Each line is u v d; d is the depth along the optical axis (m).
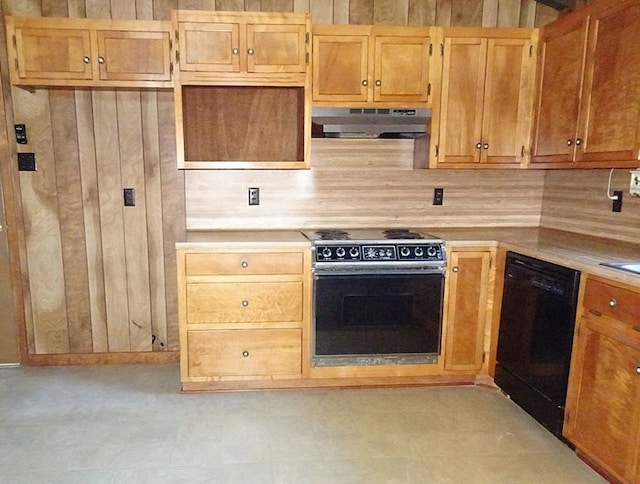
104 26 2.67
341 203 3.30
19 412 2.59
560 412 2.28
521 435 2.41
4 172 3.00
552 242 2.73
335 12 3.10
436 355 2.90
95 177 3.08
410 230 3.25
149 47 2.71
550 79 2.83
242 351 2.80
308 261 2.74
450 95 2.94
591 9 2.47
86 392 2.83
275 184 3.23
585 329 2.12
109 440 2.33
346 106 2.88
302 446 2.29
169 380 3.00
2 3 2.84
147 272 3.21
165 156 3.11
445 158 3.00
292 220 3.28
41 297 3.16
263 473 2.09
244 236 2.92
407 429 2.46
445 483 2.04
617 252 2.40
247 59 2.75
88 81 2.71
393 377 2.94
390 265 2.75
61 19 2.64
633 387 1.85
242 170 3.15
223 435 2.38
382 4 3.12
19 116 2.96
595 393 2.06
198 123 3.12
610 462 1.98
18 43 2.63
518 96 2.99
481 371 2.96
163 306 3.26
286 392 2.85
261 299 2.75
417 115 2.92
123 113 3.03
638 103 2.17
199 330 2.75
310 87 2.83
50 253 3.12
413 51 2.88
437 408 2.68
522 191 3.43
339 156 3.25
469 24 3.20
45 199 3.06
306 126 2.85
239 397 2.78
